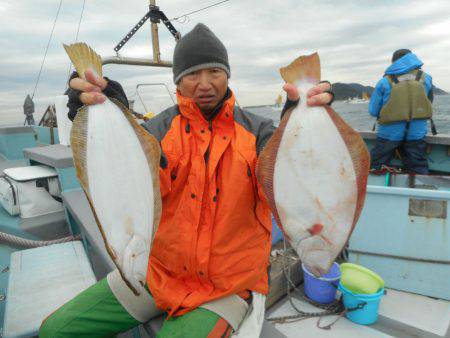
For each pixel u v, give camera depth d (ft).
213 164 4.70
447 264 7.72
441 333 6.75
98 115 4.36
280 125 4.53
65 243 8.77
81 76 4.38
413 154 14.32
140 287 4.32
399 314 7.40
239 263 4.82
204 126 4.93
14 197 10.34
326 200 4.56
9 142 18.65
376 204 8.16
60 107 12.37
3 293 7.88
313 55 4.54
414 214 7.82
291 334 6.87
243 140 4.81
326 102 4.42
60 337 5.12
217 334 4.36
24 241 9.48
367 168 4.39
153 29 14.90
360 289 7.11
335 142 4.48
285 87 4.48
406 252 8.07
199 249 4.71
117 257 4.17
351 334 6.81
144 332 7.24
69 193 10.16
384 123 14.42
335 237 4.58
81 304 5.26
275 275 7.85
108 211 4.25
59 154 10.87
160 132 5.21
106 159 4.32
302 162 4.57
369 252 8.49
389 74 14.06
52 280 7.07
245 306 4.89
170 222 4.95
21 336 5.47
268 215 5.23
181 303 4.71
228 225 4.70
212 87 4.74
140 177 4.45
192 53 4.67
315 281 7.67
